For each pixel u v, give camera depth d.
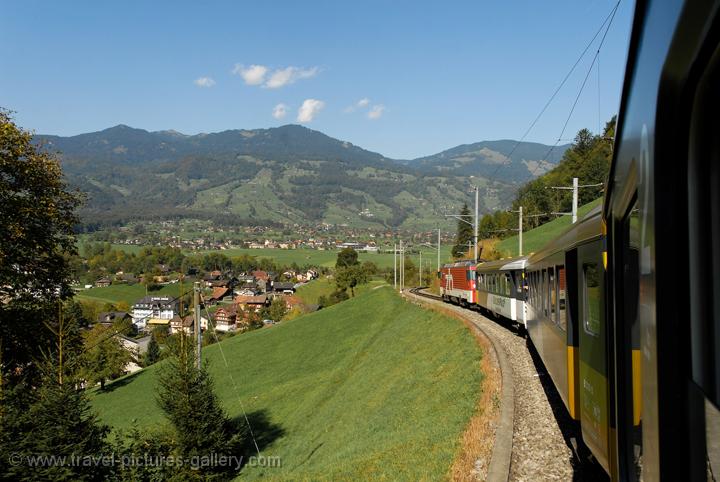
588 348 8.58
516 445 12.05
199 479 24.81
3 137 24.50
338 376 41.16
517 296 27.50
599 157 79.19
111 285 165.00
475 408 15.44
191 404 25.55
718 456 2.23
